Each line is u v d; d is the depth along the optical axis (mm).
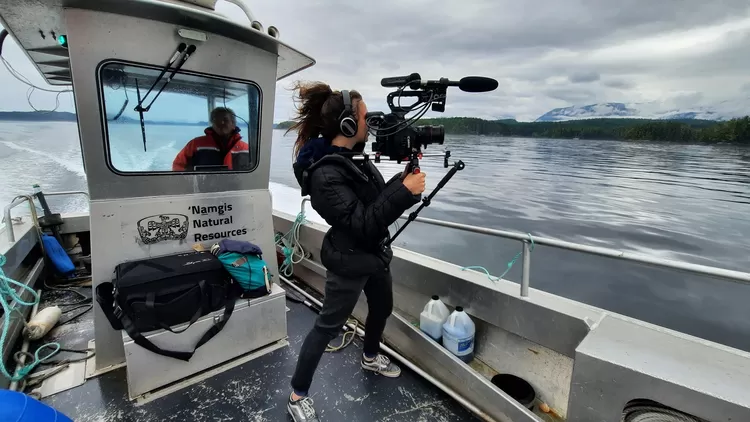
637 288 9352
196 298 1915
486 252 10961
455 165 1350
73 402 1823
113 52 1795
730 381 1057
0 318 2148
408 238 11914
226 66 2156
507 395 1619
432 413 1785
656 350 1237
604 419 1229
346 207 1308
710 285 9453
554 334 1611
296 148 1639
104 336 2051
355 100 1444
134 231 2059
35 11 1754
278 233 3752
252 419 1740
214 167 2285
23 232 2893
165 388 1911
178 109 2100
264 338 2242
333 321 1565
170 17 1826
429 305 2084
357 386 1969
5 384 1853
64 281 3334
